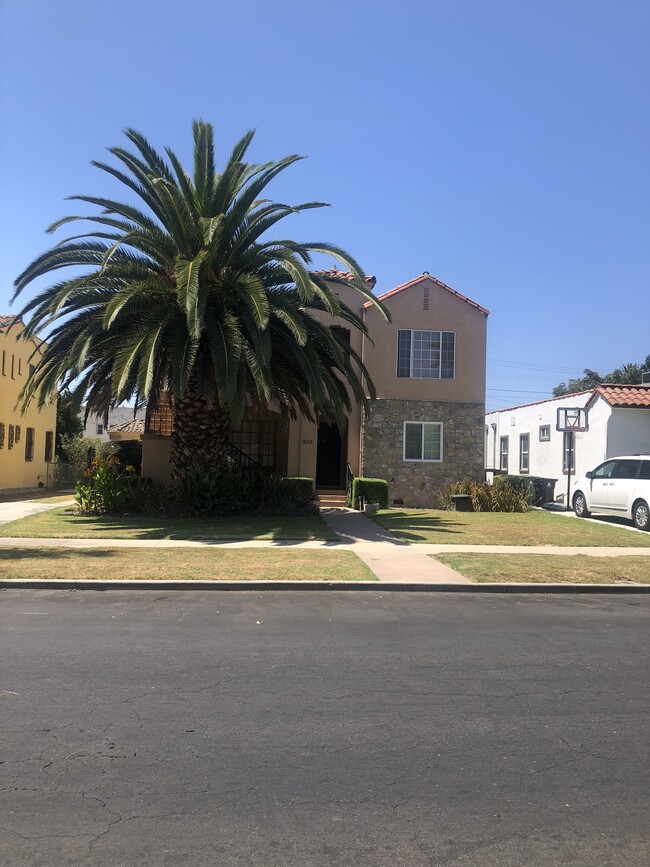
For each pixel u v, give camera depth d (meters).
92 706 5.22
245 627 7.78
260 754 4.45
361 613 8.64
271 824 3.63
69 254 16.23
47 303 16.59
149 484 19.00
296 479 19.81
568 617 8.64
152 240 15.98
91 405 19.75
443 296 23.31
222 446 18.53
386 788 4.03
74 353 15.20
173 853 3.37
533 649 7.04
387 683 5.88
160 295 16.28
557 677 6.11
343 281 17.14
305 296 14.23
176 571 10.66
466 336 23.30
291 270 14.66
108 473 18.50
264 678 5.95
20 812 3.71
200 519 17.56
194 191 16.86
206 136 16.58
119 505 18.30
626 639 7.52
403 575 10.83
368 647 7.01
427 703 5.41
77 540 13.95
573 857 3.39
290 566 11.23
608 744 4.68
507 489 21.69
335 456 24.62
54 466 33.44
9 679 5.82
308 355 16.28
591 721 5.09
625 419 21.09
